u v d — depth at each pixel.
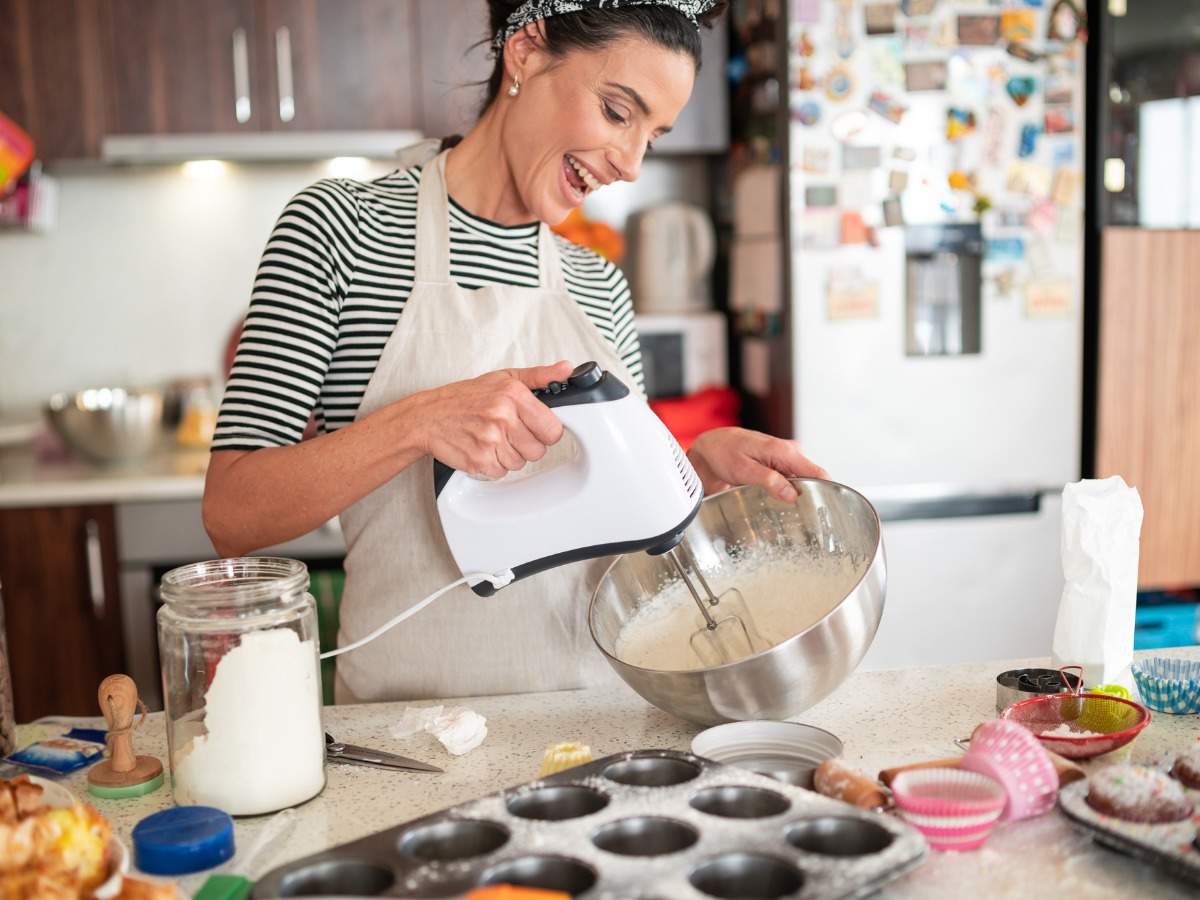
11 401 2.98
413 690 1.29
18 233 2.94
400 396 1.25
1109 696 1.00
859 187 2.48
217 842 0.83
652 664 1.15
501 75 1.29
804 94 2.45
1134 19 2.53
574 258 1.45
